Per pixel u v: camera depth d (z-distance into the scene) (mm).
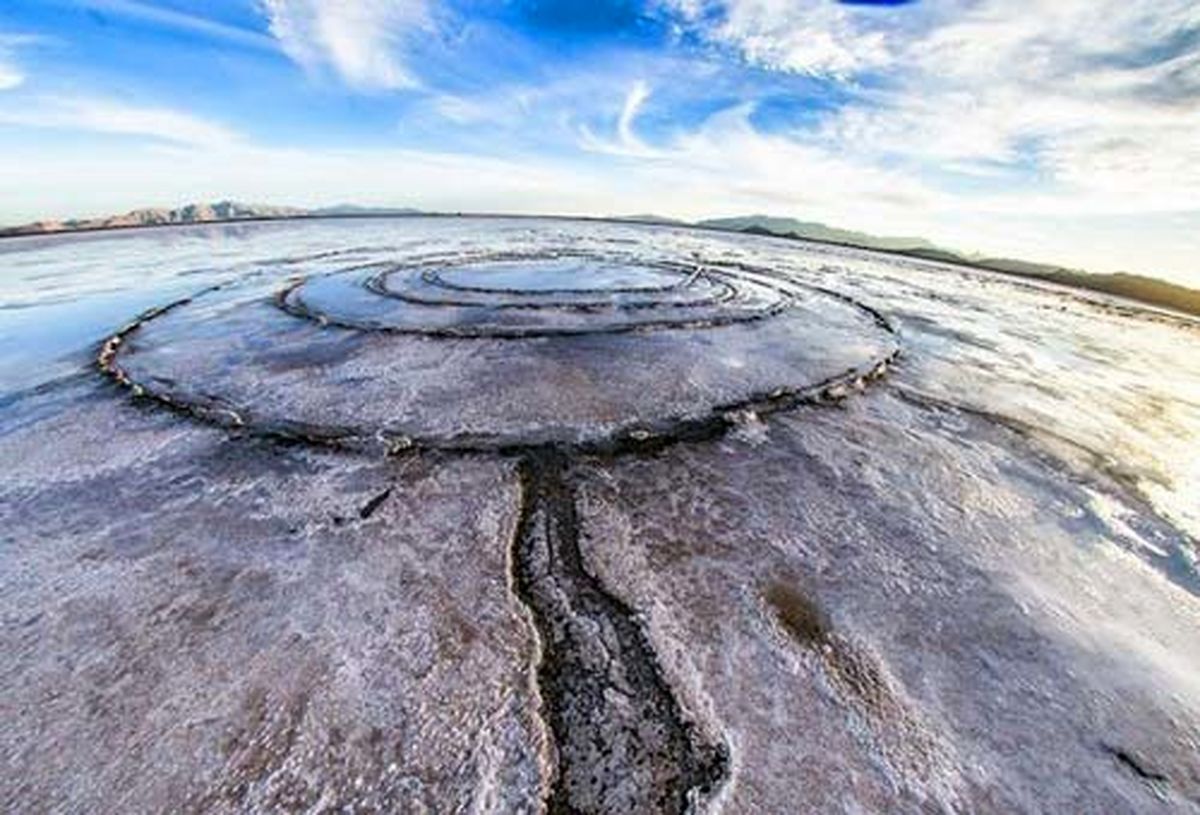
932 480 4676
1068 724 2574
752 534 3855
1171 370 8711
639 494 4293
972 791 2271
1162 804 2250
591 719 2535
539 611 3135
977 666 2871
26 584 3213
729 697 2650
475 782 2246
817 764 2357
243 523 3818
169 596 3143
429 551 3576
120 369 6641
